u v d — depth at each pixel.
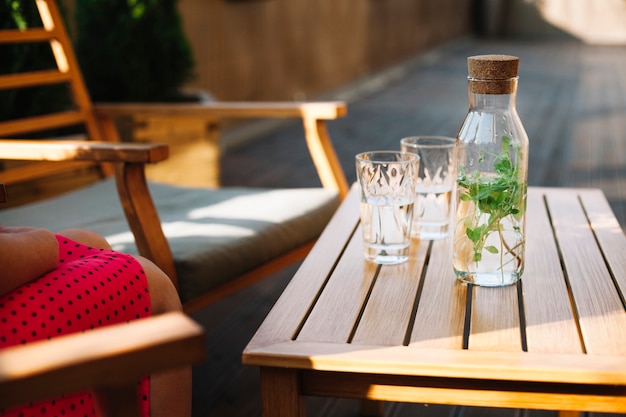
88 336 0.66
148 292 1.15
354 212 1.59
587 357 0.93
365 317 1.05
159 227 1.48
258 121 5.14
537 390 0.93
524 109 5.86
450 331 1.01
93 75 2.85
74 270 1.06
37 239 1.01
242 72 4.92
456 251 1.18
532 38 12.09
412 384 0.96
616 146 4.57
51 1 2.18
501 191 1.13
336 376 0.97
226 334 2.07
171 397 1.20
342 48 6.70
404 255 1.28
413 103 6.22
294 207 1.80
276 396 0.97
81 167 2.32
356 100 6.43
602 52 10.10
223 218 1.71
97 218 1.73
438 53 10.01
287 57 5.59
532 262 1.28
